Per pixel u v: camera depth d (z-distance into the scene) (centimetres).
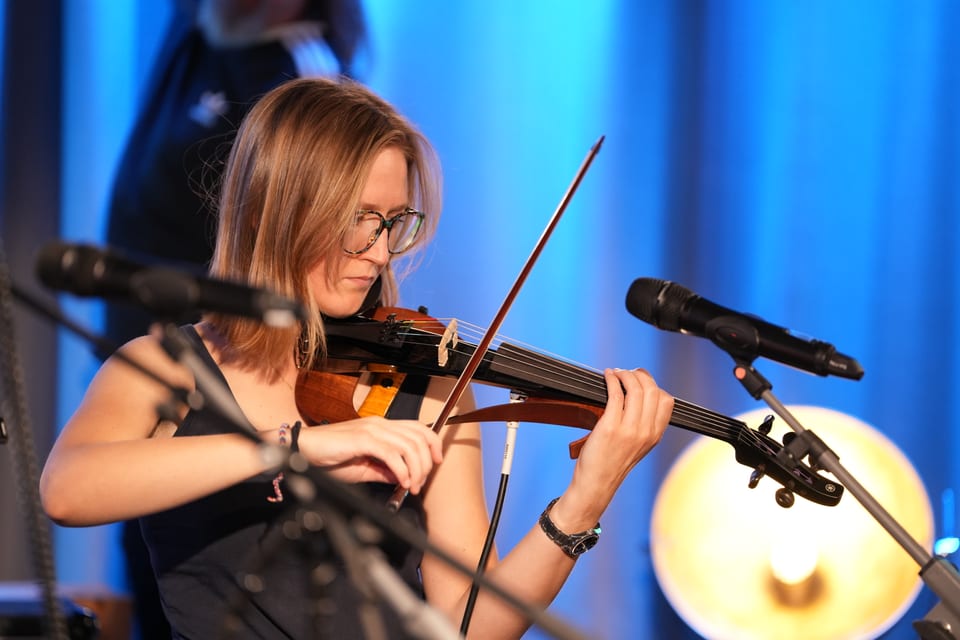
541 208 1023
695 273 1033
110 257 281
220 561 452
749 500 934
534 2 1020
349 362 497
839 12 1030
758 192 1038
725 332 409
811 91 1033
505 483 480
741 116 1034
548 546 463
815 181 1035
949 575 374
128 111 966
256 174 478
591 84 1027
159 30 963
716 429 474
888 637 912
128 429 452
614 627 1009
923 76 1029
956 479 1022
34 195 952
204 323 493
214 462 408
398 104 999
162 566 463
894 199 1031
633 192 1031
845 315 1035
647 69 1030
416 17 1002
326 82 495
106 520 413
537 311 1021
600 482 458
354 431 406
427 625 268
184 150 900
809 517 917
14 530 943
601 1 1025
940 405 1026
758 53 1034
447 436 510
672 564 948
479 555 495
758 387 409
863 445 923
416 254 596
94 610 865
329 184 462
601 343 1024
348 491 281
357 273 476
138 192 911
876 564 902
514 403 474
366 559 271
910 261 1030
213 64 910
